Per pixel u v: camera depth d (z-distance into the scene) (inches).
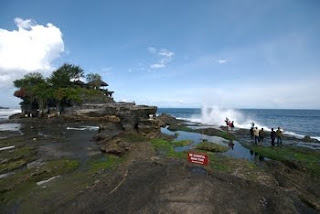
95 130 1750.7
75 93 2842.0
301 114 5812.0
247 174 645.9
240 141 1302.9
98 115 2497.5
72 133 1572.3
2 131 1610.5
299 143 1294.3
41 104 2874.0
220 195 353.1
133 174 458.3
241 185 400.2
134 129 1422.2
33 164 796.6
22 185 590.6
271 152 992.2
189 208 314.3
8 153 912.3
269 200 364.8
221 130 1707.7
